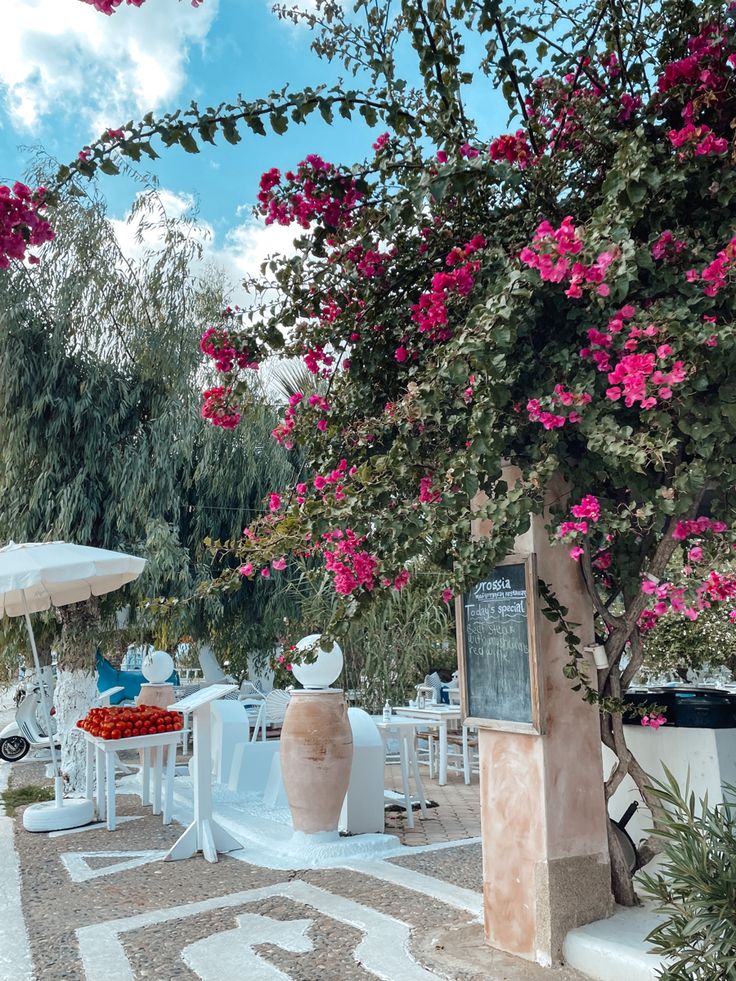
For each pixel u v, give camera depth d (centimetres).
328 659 584
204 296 992
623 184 266
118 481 912
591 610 378
